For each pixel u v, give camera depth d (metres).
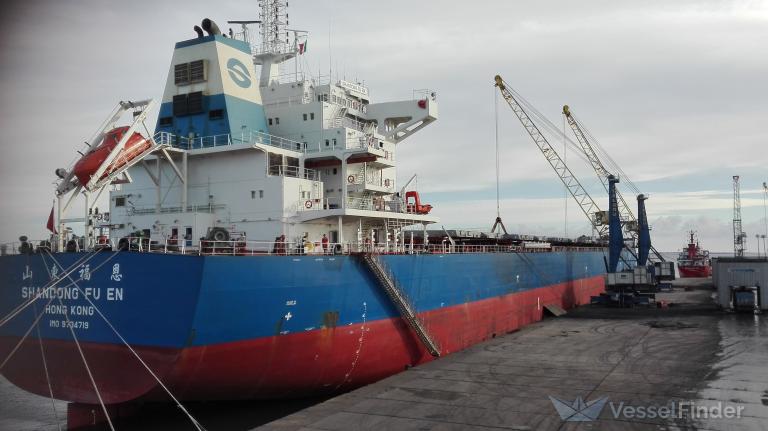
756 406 18.36
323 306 22.17
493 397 19.56
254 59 36.62
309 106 31.14
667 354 27.20
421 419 17.22
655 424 16.67
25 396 26.91
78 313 19.23
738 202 127.75
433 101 35.62
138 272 18.22
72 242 19.89
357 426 16.62
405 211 32.00
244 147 25.23
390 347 26.05
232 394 20.36
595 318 42.94
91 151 21.23
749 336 32.47
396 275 26.09
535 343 30.81
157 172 27.39
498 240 49.28
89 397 19.44
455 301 31.92
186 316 17.75
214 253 18.84
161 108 29.00
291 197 25.50
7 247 21.17
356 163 29.61
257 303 19.55
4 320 21.09
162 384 18.25
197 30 28.39
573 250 62.53
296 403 22.72
